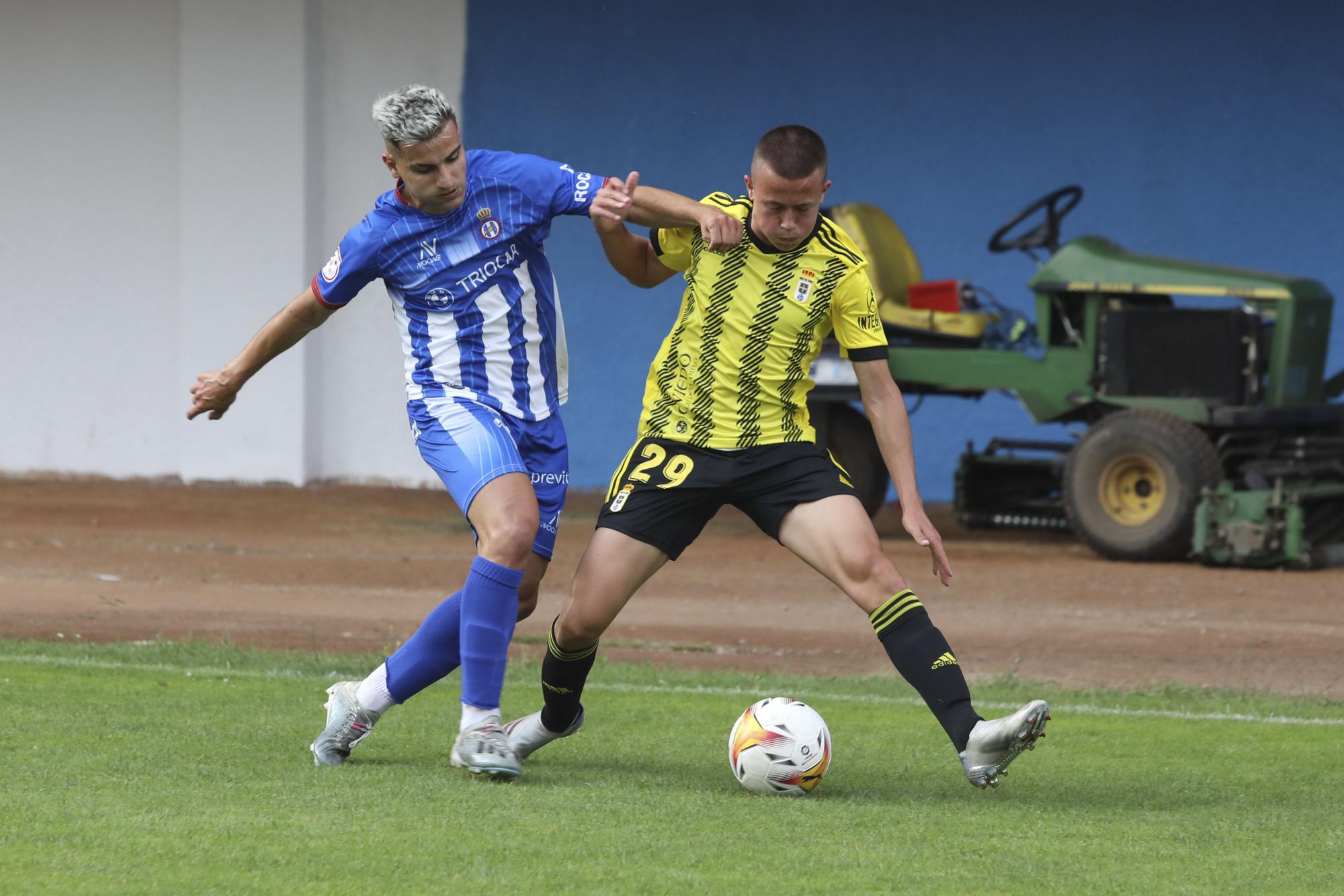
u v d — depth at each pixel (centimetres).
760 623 3066
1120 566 3894
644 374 5866
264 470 5803
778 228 1478
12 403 6050
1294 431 4119
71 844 1233
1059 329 4259
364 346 5844
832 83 5731
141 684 2114
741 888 1147
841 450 4422
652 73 5819
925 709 2094
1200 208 5481
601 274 5881
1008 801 1500
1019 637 2908
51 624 2823
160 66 5831
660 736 1852
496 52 5869
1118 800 1521
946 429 5653
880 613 1482
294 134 5669
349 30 5759
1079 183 5569
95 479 5950
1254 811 1470
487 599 1493
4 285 6034
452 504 5378
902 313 4366
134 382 5931
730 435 1540
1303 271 5416
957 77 5638
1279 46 5394
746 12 5756
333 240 5809
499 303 1552
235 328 5744
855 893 1139
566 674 1580
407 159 1470
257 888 1123
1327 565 3856
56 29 5919
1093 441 3966
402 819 1334
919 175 5688
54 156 5956
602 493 5825
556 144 5878
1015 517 4466
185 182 5753
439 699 2066
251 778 1502
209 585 3450
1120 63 5509
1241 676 2533
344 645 2664
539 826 1323
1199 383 4016
